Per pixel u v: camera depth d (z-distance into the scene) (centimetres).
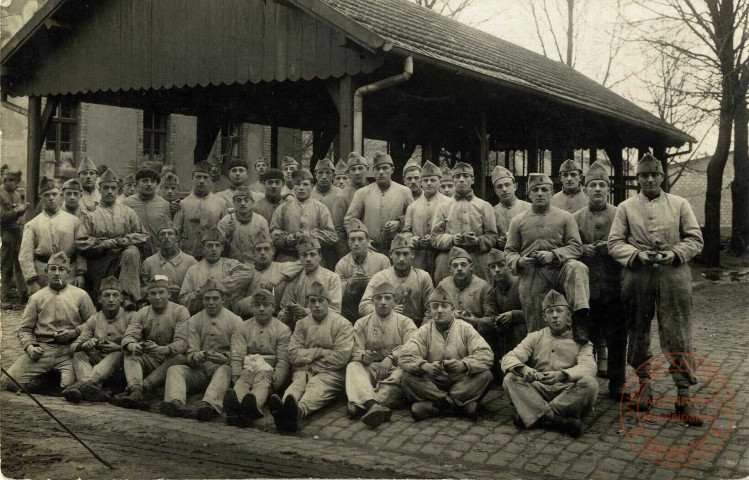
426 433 562
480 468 490
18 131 1405
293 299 728
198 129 1398
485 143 1257
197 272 755
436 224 746
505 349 678
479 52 1307
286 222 814
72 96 1284
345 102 930
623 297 615
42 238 838
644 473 479
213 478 464
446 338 613
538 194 630
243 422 588
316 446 535
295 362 639
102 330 693
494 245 730
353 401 596
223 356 654
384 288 636
